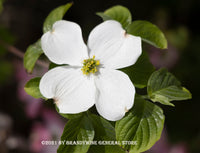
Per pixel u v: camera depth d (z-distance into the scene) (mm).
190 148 543
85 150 307
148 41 343
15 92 580
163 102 315
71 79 323
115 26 325
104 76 323
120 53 324
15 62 567
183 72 583
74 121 313
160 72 325
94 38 326
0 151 533
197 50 603
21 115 563
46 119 518
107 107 312
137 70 328
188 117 569
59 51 325
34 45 354
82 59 328
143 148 303
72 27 326
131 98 306
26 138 553
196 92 583
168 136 557
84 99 319
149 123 308
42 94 311
